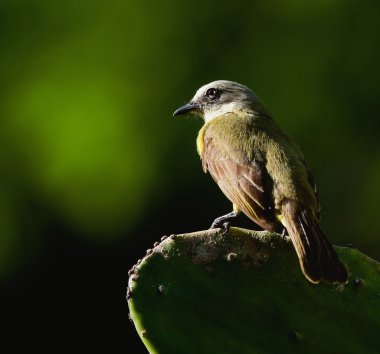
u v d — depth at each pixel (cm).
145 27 1531
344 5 1564
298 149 877
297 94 1557
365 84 1568
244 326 667
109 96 1502
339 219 1636
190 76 1525
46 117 1506
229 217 868
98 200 1488
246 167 837
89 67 1514
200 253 670
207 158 898
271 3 1561
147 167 1481
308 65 1558
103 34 1527
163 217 1485
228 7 1552
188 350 648
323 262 688
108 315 1487
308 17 1563
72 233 1498
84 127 1491
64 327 1484
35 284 1497
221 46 1548
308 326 680
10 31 1531
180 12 1539
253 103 1071
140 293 648
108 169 1488
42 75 1517
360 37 1566
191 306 657
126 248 1491
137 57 1521
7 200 1497
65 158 1494
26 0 1534
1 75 1523
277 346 670
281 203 796
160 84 1517
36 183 1502
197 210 1484
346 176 1611
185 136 1484
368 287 695
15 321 1488
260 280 680
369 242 1645
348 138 1580
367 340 683
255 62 1552
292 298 683
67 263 1499
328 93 1564
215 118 971
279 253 689
